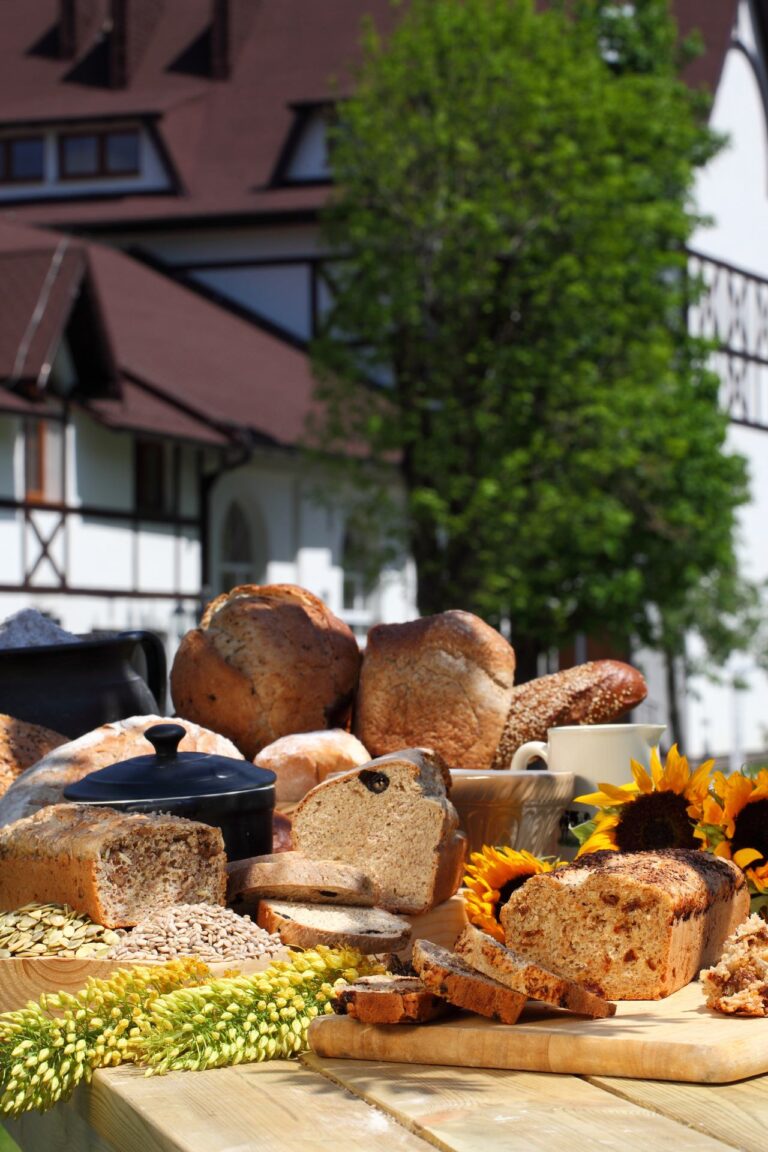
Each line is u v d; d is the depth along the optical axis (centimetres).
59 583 1986
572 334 1866
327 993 204
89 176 2848
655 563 2036
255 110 2938
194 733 309
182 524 2217
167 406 2164
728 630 2209
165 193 2814
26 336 1906
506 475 1783
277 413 2327
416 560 1881
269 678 344
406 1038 190
